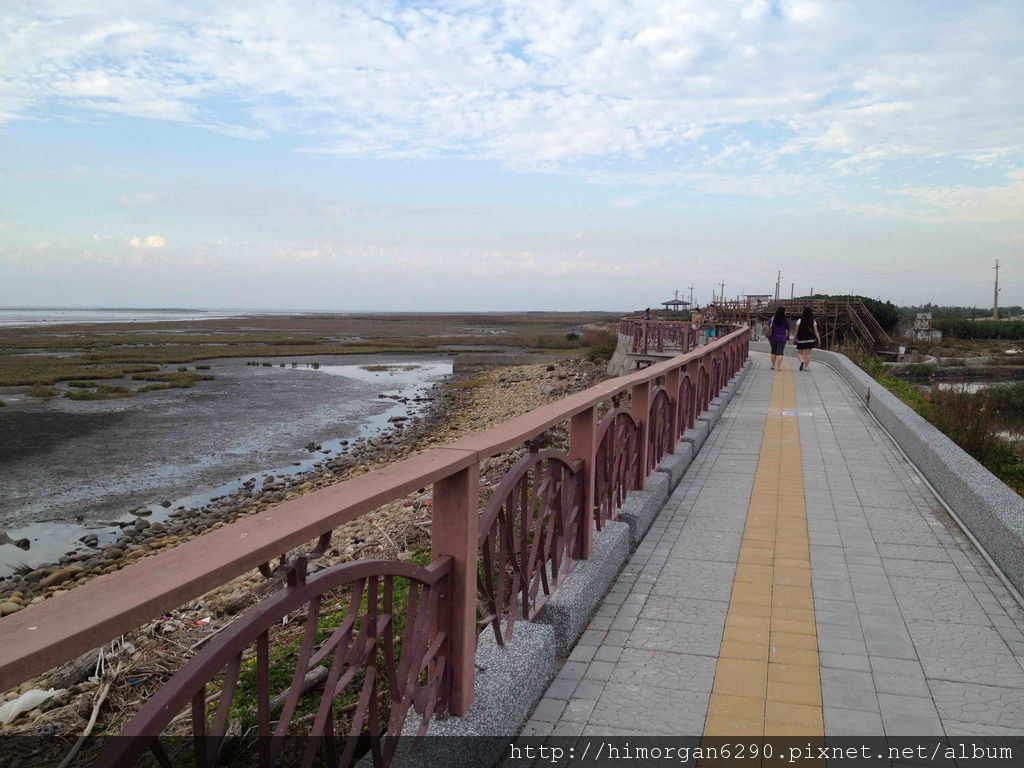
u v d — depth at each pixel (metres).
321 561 7.21
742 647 3.65
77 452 19.44
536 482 3.44
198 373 41.38
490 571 2.95
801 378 15.91
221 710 1.57
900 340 39.97
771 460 7.78
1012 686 3.24
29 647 1.08
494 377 38.25
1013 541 4.33
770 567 4.73
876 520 5.69
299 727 3.26
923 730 2.91
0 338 77.50
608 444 4.75
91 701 4.35
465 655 2.65
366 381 38.78
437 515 2.63
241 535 1.60
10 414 25.62
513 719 2.87
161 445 20.53
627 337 29.91
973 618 3.95
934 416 9.74
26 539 12.30
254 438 21.86
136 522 13.12
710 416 9.54
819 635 3.77
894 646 3.64
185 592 1.34
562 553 3.89
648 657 3.56
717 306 43.78
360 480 2.08
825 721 2.98
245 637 1.59
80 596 1.27
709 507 6.09
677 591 4.36
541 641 3.24
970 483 5.36
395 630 4.21
